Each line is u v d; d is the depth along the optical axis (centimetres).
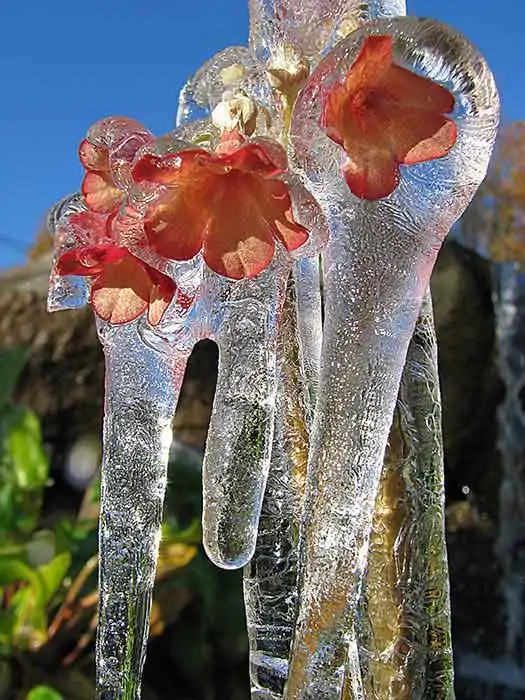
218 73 18
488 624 88
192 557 53
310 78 14
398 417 18
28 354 70
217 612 54
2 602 53
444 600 19
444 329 86
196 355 77
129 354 18
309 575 15
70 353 80
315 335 19
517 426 89
